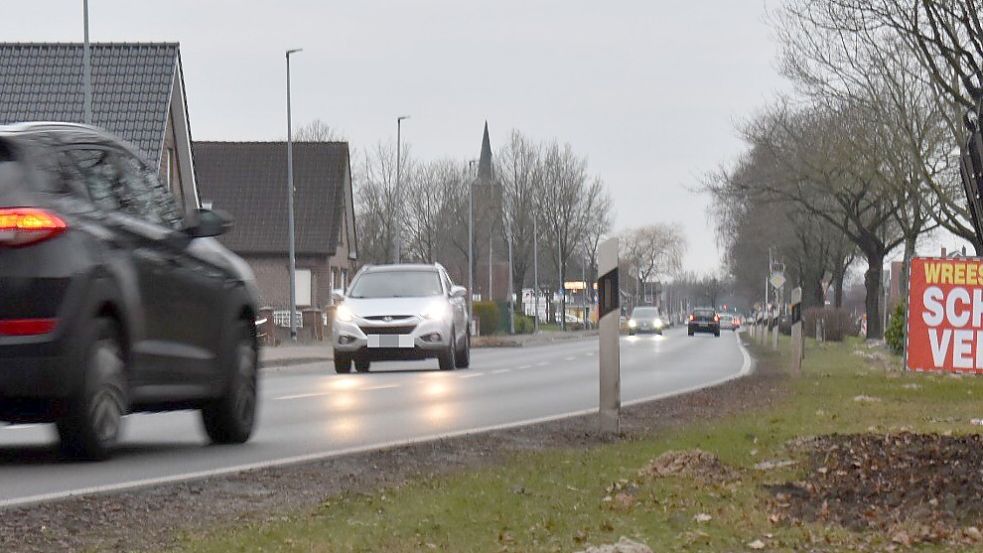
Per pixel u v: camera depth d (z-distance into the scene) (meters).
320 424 23.77
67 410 15.91
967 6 49.03
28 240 15.46
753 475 15.11
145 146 84.31
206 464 16.98
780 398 29.61
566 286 191.62
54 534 11.51
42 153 16.08
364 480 15.34
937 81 52.22
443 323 45.59
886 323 94.88
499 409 27.88
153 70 87.31
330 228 124.06
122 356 16.62
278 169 127.19
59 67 87.81
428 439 20.00
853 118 72.00
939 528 11.38
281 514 12.68
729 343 97.62
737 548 10.77
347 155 129.75
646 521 11.95
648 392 35.03
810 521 11.97
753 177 97.06
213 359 18.95
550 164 173.88
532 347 91.12
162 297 17.50
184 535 11.48
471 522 11.91
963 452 16.08
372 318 45.25
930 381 36.53
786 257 138.25
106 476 15.54
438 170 163.12
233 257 20.14
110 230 16.55
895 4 52.69
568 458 17.09
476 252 163.88
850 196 92.94
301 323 110.81
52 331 15.45
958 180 71.00
